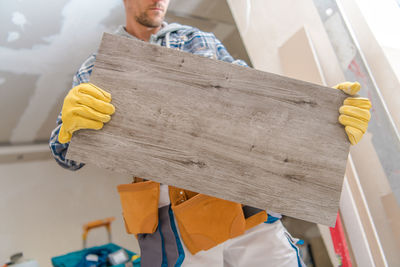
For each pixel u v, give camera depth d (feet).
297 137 2.83
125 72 2.66
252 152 2.74
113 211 12.93
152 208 3.09
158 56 2.73
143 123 2.62
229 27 7.55
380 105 4.38
